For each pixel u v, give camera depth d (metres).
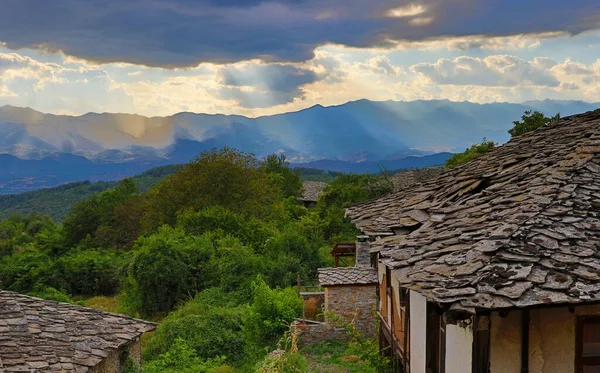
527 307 4.81
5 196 138.88
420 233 7.75
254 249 35.56
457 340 6.42
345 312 19.88
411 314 9.39
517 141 11.70
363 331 19.72
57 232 62.66
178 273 30.20
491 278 5.14
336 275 20.23
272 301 21.50
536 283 5.04
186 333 21.34
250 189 43.34
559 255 5.45
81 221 59.59
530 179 7.88
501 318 5.59
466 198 8.62
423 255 6.43
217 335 20.88
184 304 29.12
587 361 5.65
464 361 6.13
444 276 5.49
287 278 29.53
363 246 21.36
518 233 5.84
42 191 141.88
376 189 50.28
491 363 5.57
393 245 7.62
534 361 5.60
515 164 9.39
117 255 48.88
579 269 5.23
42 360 10.05
